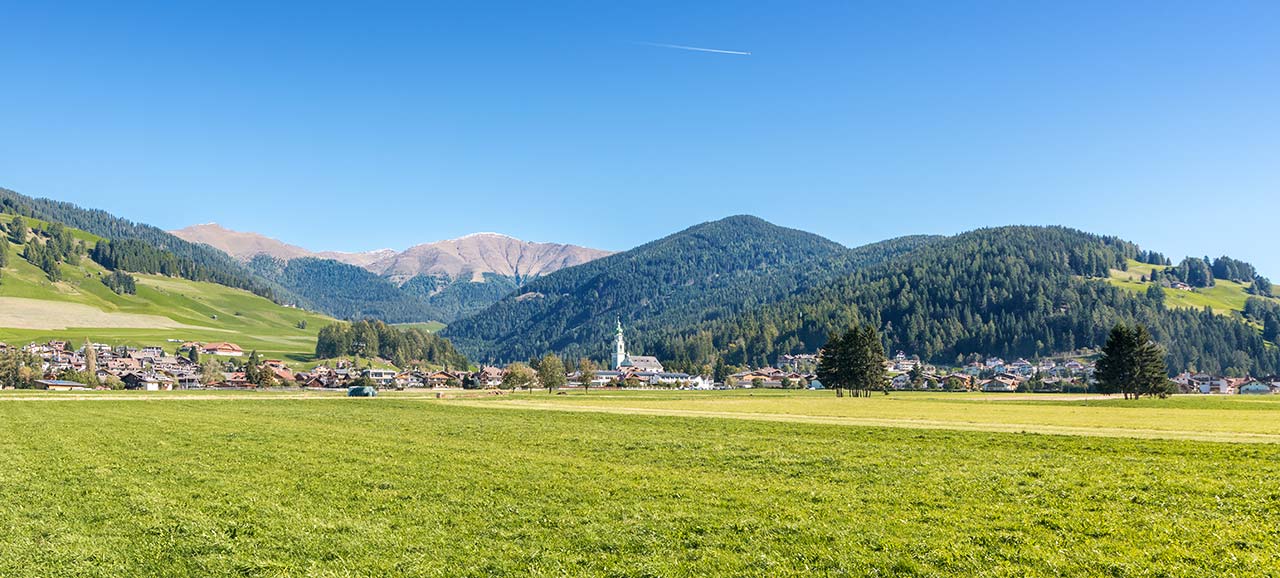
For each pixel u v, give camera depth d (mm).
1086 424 69562
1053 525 24156
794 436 57562
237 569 20266
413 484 32531
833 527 24078
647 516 26047
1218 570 19062
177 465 38156
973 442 52500
